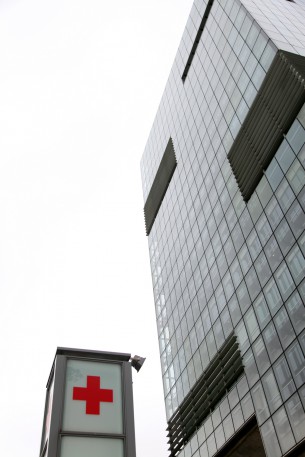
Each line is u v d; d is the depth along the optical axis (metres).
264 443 28.17
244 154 39.50
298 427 25.12
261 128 37.50
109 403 8.13
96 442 7.53
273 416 27.83
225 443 33.12
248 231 36.75
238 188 40.41
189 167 55.38
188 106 60.72
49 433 7.45
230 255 39.06
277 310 30.20
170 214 59.12
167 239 57.97
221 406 35.12
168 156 64.38
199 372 40.69
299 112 32.97
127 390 8.31
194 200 51.28
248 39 44.75
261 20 44.16
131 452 7.50
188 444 40.06
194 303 45.03
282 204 32.44
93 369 8.52
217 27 54.72
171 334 49.56
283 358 28.30
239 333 34.84
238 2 49.19
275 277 31.33
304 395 25.23
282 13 48.62
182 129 61.41
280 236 31.78
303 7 55.12
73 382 8.23
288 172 32.50
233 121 44.34
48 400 8.70
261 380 30.19
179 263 51.75
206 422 37.25
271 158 35.47
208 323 40.84
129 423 7.87
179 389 44.31
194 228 49.38
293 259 29.59
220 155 46.25
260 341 31.52
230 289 37.78
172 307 50.94
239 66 45.62
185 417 42.19
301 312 27.52
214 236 43.44
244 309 34.75
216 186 45.72
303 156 30.97
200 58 59.31
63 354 8.70
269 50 39.41
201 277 44.59
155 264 60.56
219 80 50.72
